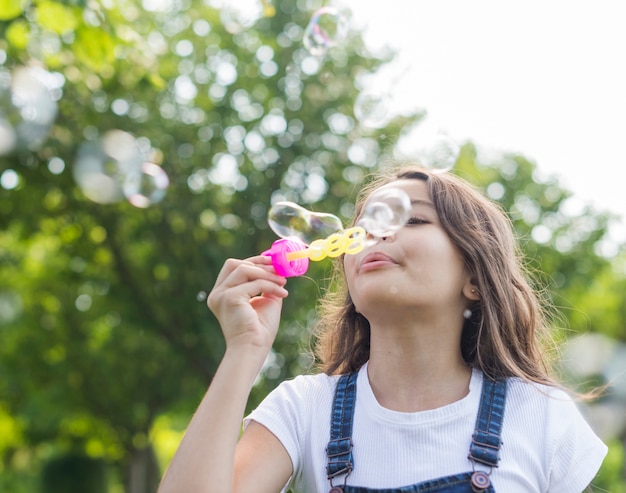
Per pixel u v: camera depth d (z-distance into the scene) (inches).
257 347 64.9
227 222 432.1
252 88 435.8
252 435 67.5
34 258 524.1
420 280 65.2
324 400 68.9
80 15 184.4
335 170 428.1
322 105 427.2
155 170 137.7
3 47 233.9
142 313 439.8
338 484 64.1
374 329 68.3
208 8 445.4
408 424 64.1
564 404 66.7
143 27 413.1
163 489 59.7
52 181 369.1
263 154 433.4
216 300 66.6
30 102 162.7
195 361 432.8
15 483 724.7
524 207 557.9
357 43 437.1
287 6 434.6
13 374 535.8
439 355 66.9
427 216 69.2
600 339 412.2
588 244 558.9
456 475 61.6
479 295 69.8
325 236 75.5
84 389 536.7
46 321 531.2
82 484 681.0
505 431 63.8
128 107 390.6
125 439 584.7
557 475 63.7
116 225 424.8
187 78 439.8
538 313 79.7
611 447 485.4
